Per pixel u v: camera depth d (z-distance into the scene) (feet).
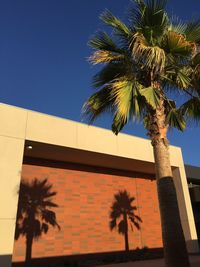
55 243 50.01
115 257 55.11
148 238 63.52
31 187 50.47
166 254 21.74
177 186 64.08
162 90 28.40
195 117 32.17
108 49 28.86
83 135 50.83
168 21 26.63
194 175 75.05
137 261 51.65
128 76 27.45
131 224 61.87
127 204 62.75
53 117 47.98
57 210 52.16
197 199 75.92
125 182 64.39
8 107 43.21
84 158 54.65
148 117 26.55
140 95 26.71
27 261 46.16
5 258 35.81
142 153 58.23
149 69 26.86
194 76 28.68
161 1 25.32
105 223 57.67
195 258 50.26
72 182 55.83
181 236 21.94
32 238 47.83
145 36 25.68
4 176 39.24
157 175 24.14
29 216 48.62
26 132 43.93
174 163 64.18
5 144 40.98
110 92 27.91
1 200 37.93
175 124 34.37
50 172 53.62
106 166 61.05
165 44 25.48
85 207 55.93
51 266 46.93
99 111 29.71
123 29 27.25
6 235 36.83
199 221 79.05
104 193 59.77
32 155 51.39
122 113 24.56
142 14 25.43
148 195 67.51
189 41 27.22
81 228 54.03
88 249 53.57
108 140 54.03
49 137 46.37
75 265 47.39
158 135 25.00
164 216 22.58
